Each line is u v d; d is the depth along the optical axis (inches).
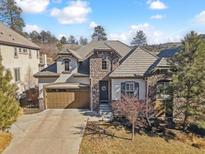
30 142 760.3
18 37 1638.8
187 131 914.1
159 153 726.5
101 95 1144.8
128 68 1059.3
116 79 1047.6
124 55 1312.7
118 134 841.5
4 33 1456.7
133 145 761.6
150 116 1011.9
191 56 860.6
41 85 1167.6
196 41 850.8
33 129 880.9
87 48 1437.0
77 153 687.7
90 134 832.3
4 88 699.4
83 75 1152.2
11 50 1395.2
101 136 816.3
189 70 837.2
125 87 1052.5
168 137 853.8
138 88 1048.2
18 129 881.5
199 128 930.7
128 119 896.9
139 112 937.5
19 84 1477.6
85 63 1244.5
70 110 1146.0
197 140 850.1
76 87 1154.7
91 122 956.6
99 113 1066.1
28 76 1660.9
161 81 1019.3
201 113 869.2
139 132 871.1
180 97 902.4
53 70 1198.3
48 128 892.0
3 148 708.7
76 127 900.6
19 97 1368.1
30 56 1717.5
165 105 956.0
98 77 1120.8
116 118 1002.7
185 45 859.4
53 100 1181.1
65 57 1158.3
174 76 852.6
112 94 1056.8
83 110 1142.3
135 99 940.6
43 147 723.4
